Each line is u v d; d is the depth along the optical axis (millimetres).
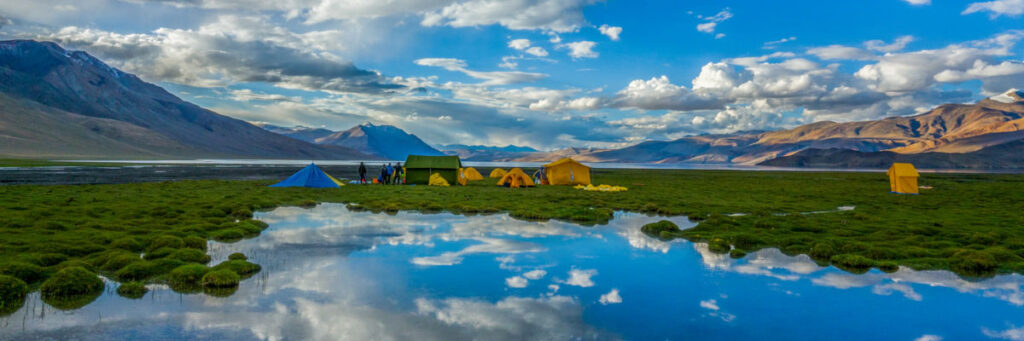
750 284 12445
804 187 57531
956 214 28828
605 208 28875
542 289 11805
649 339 8797
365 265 14031
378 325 9242
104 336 8531
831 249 15961
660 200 35469
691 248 17141
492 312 10086
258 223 21266
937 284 12617
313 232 19766
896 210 30953
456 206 29422
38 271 12156
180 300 10586
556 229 21156
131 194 35562
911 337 9094
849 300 11203
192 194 36094
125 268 12508
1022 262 14930
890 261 15234
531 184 49594
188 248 15016
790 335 9102
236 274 12211
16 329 8742
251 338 8523
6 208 25016
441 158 53000
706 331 9219
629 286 12164
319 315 9766
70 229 19344
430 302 10695
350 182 52969
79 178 60062
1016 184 69938
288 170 103000
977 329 9523
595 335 8930
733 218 24781
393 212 26828
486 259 14969
